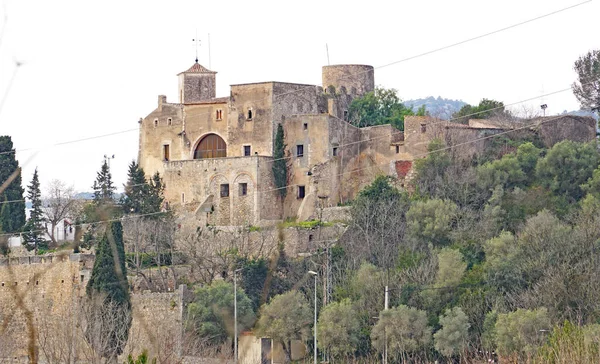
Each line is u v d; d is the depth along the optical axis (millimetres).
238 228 163375
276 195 177000
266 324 119375
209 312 114000
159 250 155000
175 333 92875
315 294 125438
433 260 149875
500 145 178375
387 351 130500
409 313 133375
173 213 171875
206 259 147500
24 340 97938
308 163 177000
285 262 147500
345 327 131125
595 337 96750
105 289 116500
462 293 140625
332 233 162250
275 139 178125
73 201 166250
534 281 141625
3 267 132500
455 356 132000
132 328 92062
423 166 173250
